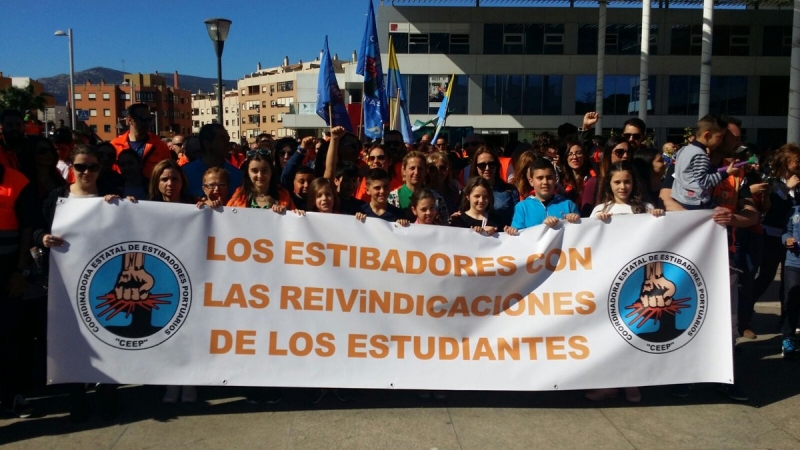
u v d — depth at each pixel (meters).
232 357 4.48
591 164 6.63
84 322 4.35
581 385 4.56
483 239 4.67
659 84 34.41
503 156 8.53
